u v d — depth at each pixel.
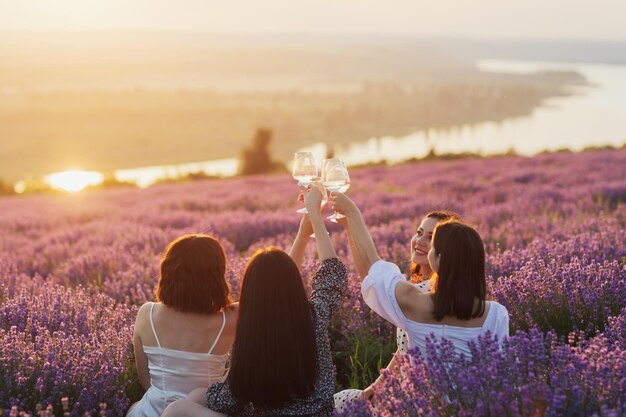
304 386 2.78
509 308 3.98
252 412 2.87
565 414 2.37
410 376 2.59
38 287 5.46
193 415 2.84
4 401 3.05
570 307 3.74
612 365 2.56
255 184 22.19
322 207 3.57
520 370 2.55
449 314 2.89
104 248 7.67
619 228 6.72
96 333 3.96
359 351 4.21
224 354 3.22
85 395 3.08
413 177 20.56
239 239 9.41
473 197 13.37
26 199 24.12
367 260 3.24
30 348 3.46
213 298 3.12
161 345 3.16
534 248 5.36
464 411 2.28
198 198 16.75
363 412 2.56
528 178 17.12
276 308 2.75
